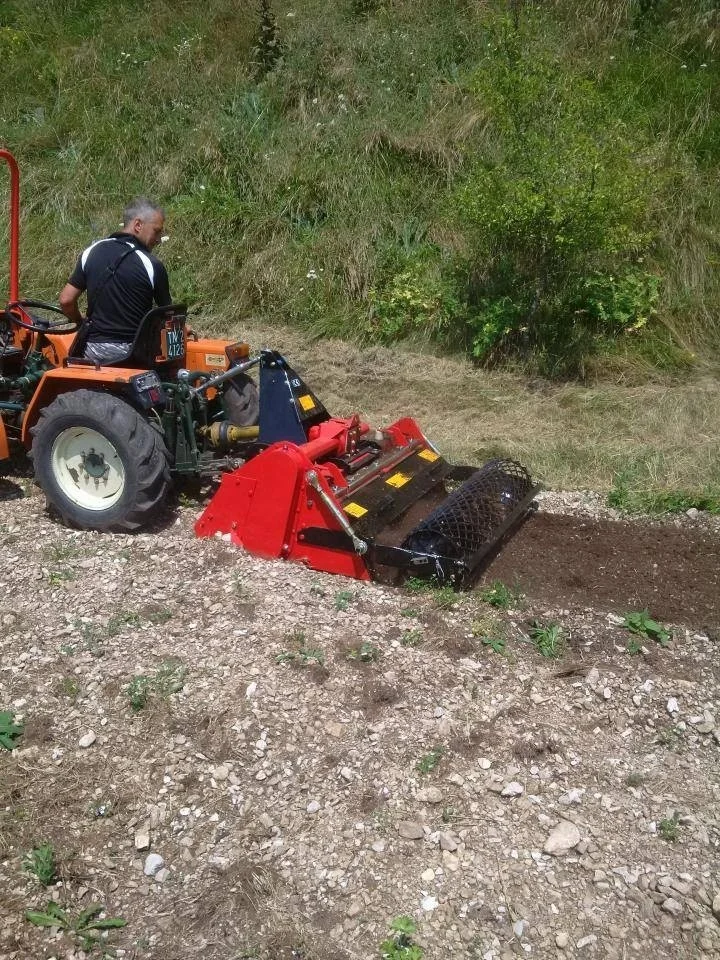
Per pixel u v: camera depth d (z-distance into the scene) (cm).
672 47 1052
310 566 439
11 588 425
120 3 1252
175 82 1084
